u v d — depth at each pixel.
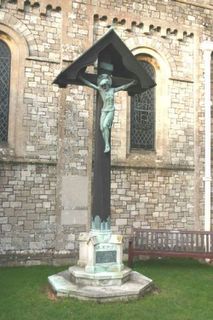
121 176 12.39
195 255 10.95
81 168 11.81
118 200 12.28
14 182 11.19
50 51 11.84
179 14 13.61
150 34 13.20
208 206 12.98
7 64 11.61
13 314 6.78
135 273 8.54
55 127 11.68
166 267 11.06
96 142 8.20
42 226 11.34
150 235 11.31
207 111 13.05
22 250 11.11
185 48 13.68
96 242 7.88
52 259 11.30
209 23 14.05
